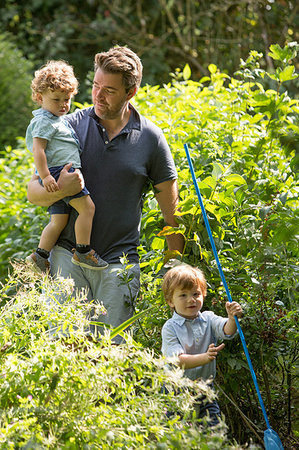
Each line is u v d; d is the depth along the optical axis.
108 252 4.43
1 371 3.48
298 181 5.25
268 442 3.80
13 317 3.84
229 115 6.14
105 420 3.36
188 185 5.06
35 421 3.28
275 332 4.39
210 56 14.25
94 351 3.51
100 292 4.41
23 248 6.87
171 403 3.46
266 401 4.64
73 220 4.41
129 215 4.46
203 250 4.61
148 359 3.47
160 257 4.89
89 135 4.43
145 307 4.69
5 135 12.89
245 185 4.72
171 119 6.35
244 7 13.63
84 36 16.45
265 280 4.47
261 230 4.65
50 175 4.27
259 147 5.47
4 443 3.10
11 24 16.91
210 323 4.27
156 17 15.76
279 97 5.57
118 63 4.20
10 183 8.02
